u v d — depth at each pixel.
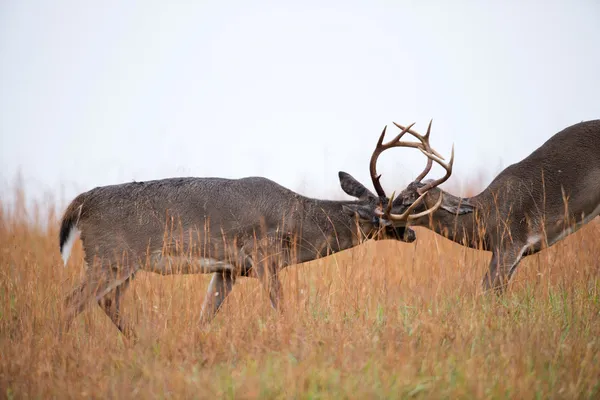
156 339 21.20
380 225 27.27
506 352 18.92
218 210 26.19
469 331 20.64
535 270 26.08
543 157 27.89
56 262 27.98
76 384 18.28
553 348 19.33
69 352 20.41
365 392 16.50
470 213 27.84
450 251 30.06
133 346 21.45
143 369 18.66
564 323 21.91
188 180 26.47
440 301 23.92
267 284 24.58
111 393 17.66
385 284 24.62
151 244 25.44
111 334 22.59
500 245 27.36
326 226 27.73
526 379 17.08
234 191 26.62
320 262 28.62
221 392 16.97
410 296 24.83
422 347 19.70
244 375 17.92
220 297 26.50
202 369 19.09
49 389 18.11
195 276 26.34
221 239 26.16
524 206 27.41
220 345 20.47
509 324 21.50
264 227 26.47
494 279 26.58
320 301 24.28
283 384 17.22
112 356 19.89
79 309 24.00
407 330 21.08
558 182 27.30
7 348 20.64
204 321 24.41
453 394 16.69
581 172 27.25
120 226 25.27
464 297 23.70
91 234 25.30
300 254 27.86
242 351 20.02
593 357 18.95
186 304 23.42
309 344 19.91
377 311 22.59
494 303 23.27
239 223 26.38
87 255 25.31
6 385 18.39
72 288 24.84
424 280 25.77
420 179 27.69
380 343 20.08
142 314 23.23
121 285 25.42
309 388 16.98
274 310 23.66
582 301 23.12
